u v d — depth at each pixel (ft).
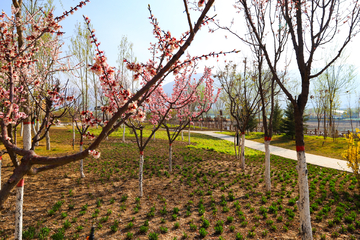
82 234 15.74
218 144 73.61
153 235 15.38
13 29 12.43
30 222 16.90
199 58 10.57
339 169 36.76
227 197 23.86
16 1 14.23
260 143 77.61
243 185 27.99
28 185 25.12
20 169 6.62
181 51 6.73
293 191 25.38
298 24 13.38
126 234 15.99
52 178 28.45
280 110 94.43
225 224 18.02
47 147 45.96
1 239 14.46
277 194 24.09
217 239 15.71
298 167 13.79
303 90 13.57
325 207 20.15
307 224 13.19
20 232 13.61
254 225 17.75
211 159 44.45
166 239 15.57
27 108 13.15
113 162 39.27
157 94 29.94
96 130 84.33
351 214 18.81
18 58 11.96
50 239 14.90
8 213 18.13
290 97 13.76
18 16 13.15
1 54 10.43
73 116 26.53
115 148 55.16
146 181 29.19
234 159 46.14
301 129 13.69
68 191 24.04
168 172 33.68
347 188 25.64
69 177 29.25
